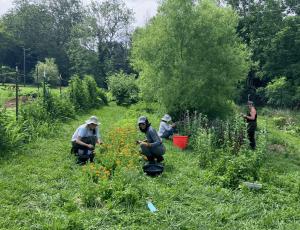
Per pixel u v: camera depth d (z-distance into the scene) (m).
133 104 19.05
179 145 7.60
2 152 5.68
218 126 8.72
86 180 4.16
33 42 57.09
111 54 59.19
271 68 26.12
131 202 3.66
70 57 50.25
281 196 4.17
